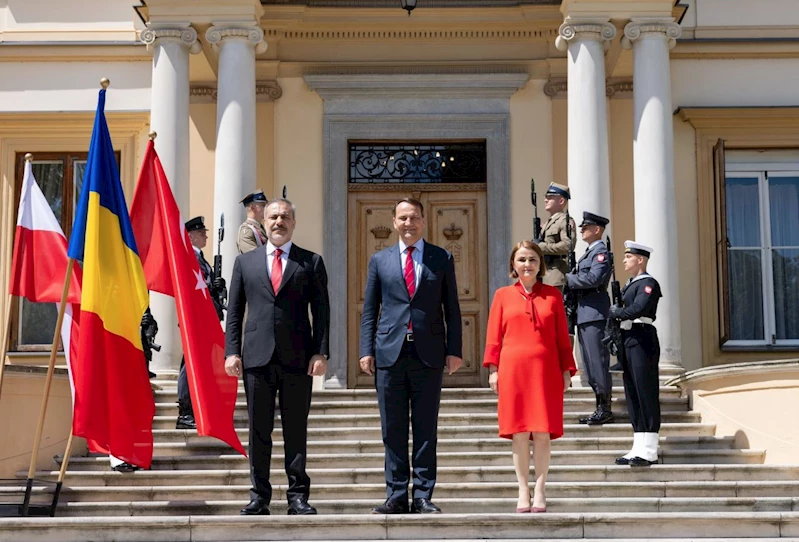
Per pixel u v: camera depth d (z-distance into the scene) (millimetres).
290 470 8336
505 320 8492
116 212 9203
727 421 10906
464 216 15102
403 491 8195
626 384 10117
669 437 10789
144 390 9086
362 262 15016
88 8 15375
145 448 9047
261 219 11586
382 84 15023
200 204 14875
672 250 12977
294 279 8438
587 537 7586
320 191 14961
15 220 15156
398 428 8266
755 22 15203
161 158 13148
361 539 7555
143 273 9266
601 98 13102
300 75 15102
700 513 7676
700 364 14781
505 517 7582
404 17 14977
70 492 9664
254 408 8312
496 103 15070
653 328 10148
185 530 7613
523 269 8531
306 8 14922
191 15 13320
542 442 8352
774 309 15188
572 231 11328
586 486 9594
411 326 8297
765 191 15273
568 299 11016
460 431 10992
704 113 14953
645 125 13148
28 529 7609
